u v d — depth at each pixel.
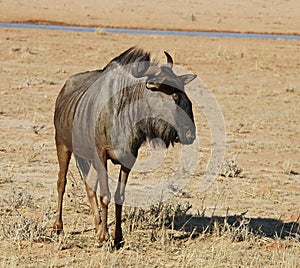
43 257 24.86
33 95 67.75
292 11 185.12
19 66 85.31
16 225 27.48
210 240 27.61
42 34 117.44
